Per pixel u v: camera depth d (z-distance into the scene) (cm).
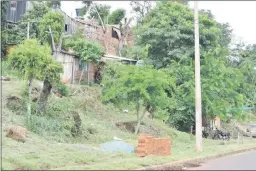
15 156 1427
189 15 3819
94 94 3125
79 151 1638
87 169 1159
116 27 4928
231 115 3438
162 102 2697
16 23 3672
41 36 3459
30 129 1988
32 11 3800
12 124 1944
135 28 4784
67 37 3772
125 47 4791
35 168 1269
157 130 2872
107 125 2611
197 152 1883
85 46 3497
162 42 3762
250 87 3900
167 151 1705
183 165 1433
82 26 4331
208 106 2861
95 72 3716
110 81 2972
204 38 3691
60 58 3316
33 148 1634
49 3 4572
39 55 2131
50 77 2191
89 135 2253
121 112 3109
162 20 3759
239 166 1463
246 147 2425
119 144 1842
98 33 4466
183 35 3647
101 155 1585
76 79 3503
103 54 3619
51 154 1532
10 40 3400
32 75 2155
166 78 2734
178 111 3009
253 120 4919
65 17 4047
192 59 3575
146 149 1625
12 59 2141
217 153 1908
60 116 2256
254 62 4994
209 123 3609
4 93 2319
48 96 2377
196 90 1983
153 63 3762
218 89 2848
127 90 2612
